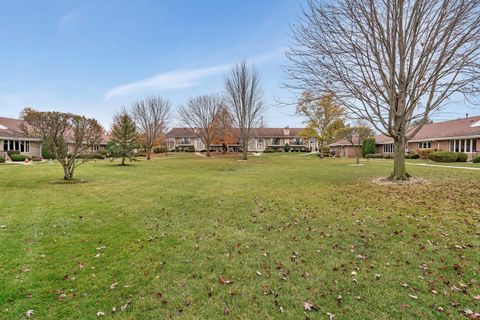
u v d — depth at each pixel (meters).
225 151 51.00
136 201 7.80
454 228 5.08
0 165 20.72
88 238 4.66
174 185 11.16
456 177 12.19
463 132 24.52
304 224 5.56
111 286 3.15
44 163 23.78
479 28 9.00
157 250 4.20
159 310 2.74
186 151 58.22
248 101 31.58
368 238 4.71
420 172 14.45
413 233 4.88
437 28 9.38
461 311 2.68
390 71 10.50
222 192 9.41
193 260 3.87
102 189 9.96
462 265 3.62
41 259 3.80
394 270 3.54
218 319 2.61
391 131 11.10
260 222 5.74
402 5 9.70
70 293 3.00
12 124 32.25
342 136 30.16
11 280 3.21
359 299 2.92
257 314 2.68
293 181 12.41
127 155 23.52
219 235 4.93
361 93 10.62
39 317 2.59
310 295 3.00
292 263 3.79
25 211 6.45
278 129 68.75
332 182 11.84
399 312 2.68
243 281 3.31
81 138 12.12
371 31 10.09
